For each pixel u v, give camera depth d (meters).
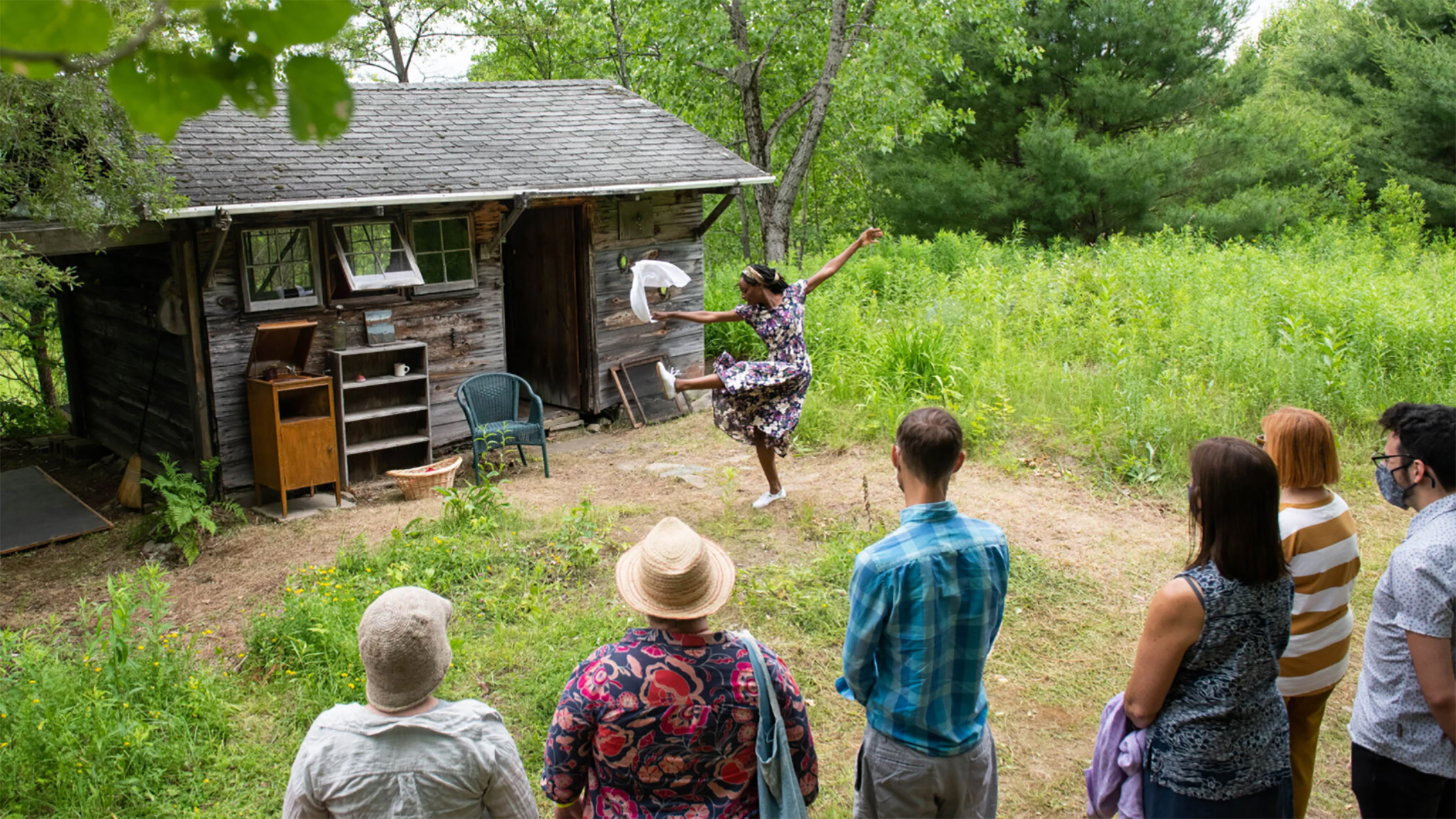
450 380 9.36
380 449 8.55
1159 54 20.19
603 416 10.81
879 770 2.77
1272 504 2.46
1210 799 2.54
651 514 7.29
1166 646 2.54
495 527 6.82
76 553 7.18
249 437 8.09
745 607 5.61
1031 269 14.39
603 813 2.38
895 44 16.73
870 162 22.20
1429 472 2.72
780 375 6.71
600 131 11.02
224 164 8.11
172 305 7.79
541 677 4.88
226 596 6.14
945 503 2.73
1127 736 2.77
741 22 17.70
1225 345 9.27
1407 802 2.75
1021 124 21.08
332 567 6.32
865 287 13.73
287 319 8.20
